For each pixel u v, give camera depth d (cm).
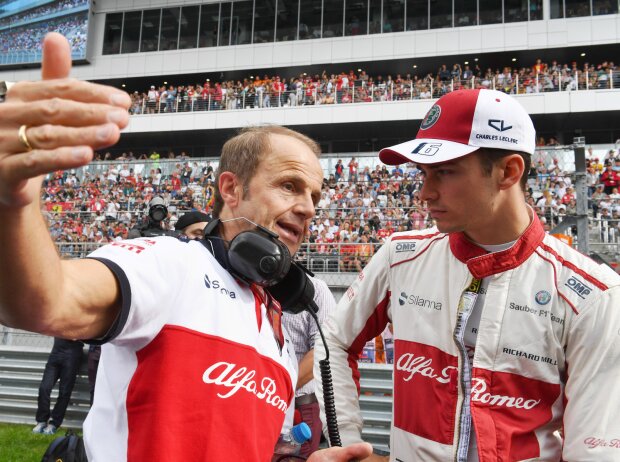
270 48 2522
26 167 62
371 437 482
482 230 155
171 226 1143
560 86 2070
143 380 100
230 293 113
